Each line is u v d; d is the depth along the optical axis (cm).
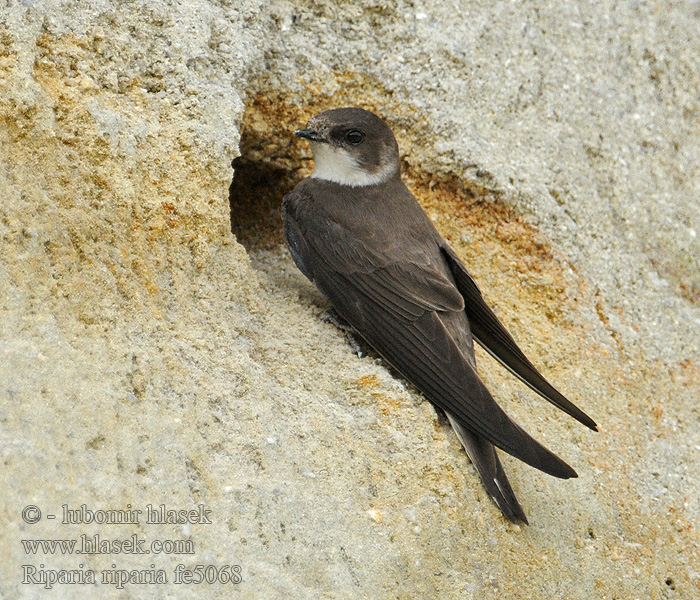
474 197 1078
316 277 930
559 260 1080
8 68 763
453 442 834
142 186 813
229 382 785
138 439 686
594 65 1178
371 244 920
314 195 965
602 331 1061
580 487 896
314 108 1039
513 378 984
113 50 847
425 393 843
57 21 817
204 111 872
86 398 677
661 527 927
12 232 715
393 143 1000
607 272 1102
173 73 873
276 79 1018
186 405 739
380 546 738
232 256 865
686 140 1216
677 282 1147
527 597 789
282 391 811
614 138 1165
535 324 1035
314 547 712
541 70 1135
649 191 1166
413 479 792
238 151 879
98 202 777
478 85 1091
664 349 1080
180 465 695
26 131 754
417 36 1070
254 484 719
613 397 1011
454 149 1059
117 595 602
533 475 877
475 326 934
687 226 1172
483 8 1116
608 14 1206
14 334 682
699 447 1012
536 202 1080
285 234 967
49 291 717
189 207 834
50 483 624
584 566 841
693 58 1241
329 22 1049
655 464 977
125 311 757
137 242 793
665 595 879
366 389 838
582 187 1122
